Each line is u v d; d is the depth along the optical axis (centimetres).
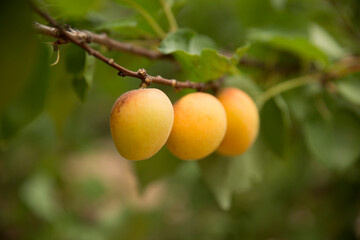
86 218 114
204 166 51
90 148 132
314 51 54
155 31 51
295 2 71
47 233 96
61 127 59
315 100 58
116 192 132
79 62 46
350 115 57
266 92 53
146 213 98
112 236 97
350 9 68
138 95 39
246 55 60
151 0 50
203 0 76
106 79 59
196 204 89
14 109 43
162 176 56
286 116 51
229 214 86
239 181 52
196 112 42
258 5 65
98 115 158
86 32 44
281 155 53
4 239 98
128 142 39
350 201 73
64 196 111
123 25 49
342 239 74
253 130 46
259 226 85
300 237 82
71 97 57
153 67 78
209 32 80
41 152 98
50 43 40
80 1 35
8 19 33
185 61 45
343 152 56
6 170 100
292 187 80
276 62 61
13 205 101
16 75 33
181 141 42
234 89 47
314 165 86
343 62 57
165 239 95
